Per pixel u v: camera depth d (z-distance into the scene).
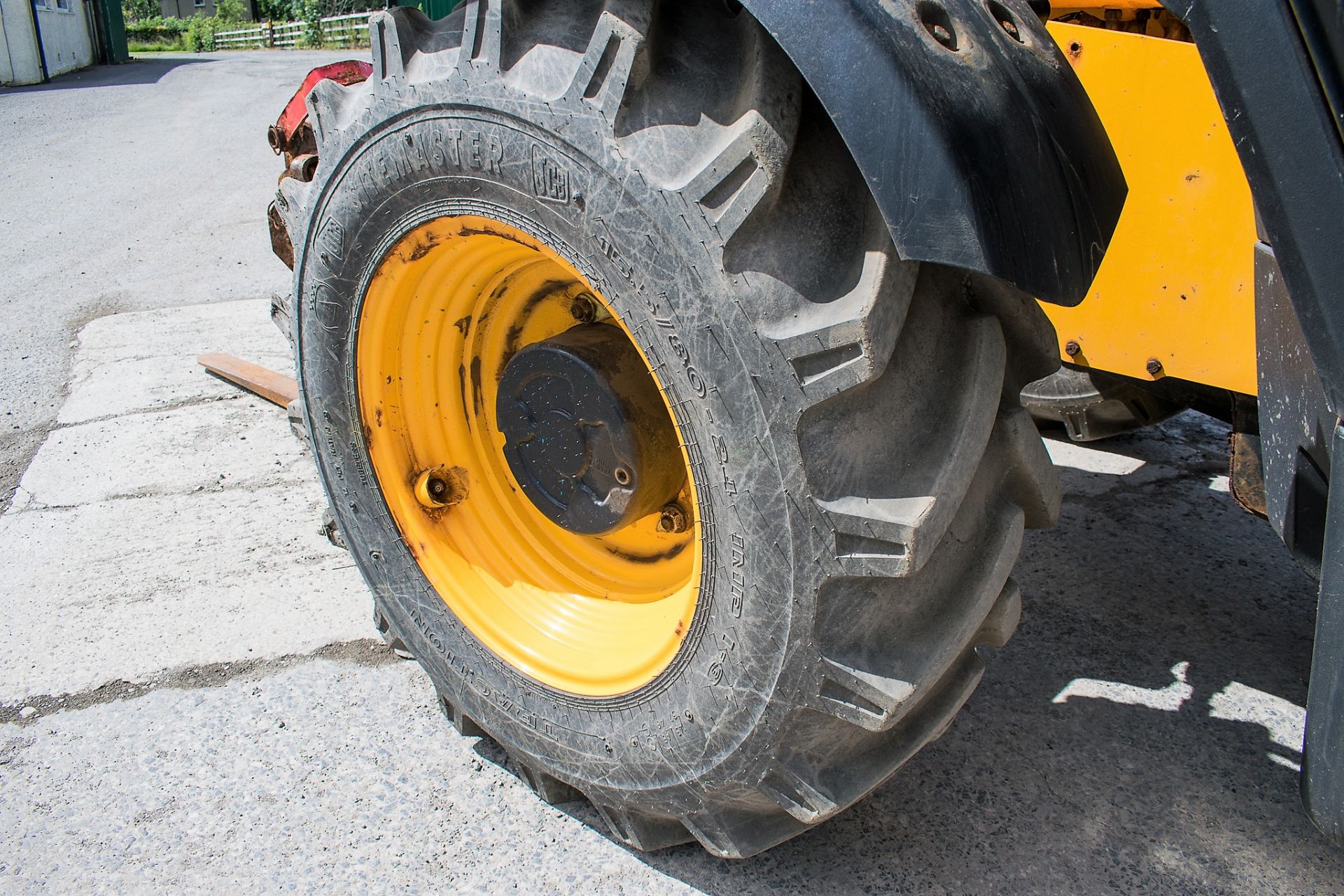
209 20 45.25
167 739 2.15
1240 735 2.10
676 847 1.84
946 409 1.30
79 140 12.09
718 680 1.44
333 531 2.71
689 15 1.34
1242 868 1.78
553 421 1.73
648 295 1.31
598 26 1.27
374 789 1.99
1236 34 1.06
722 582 1.38
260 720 2.20
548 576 1.94
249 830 1.89
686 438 1.36
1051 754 2.04
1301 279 1.12
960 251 1.10
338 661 2.40
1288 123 1.06
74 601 2.67
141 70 24.30
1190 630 2.46
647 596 1.83
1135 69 1.94
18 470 3.45
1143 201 2.01
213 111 14.70
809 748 1.44
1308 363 1.40
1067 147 1.25
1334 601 1.25
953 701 1.57
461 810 1.94
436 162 1.52
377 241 1.70
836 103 1.13
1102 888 1.73
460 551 1.95
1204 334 2.01
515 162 1.40
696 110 1.26
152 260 6.29
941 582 1.38
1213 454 3.43
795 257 1.22
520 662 1.80
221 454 3.54
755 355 1.23
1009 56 1.24
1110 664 2.33
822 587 1.29
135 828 1.91
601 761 1.68
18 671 2.39
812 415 1.24
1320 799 1.39
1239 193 1.89
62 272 6.06
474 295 1.85
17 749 2.13
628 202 1.28
